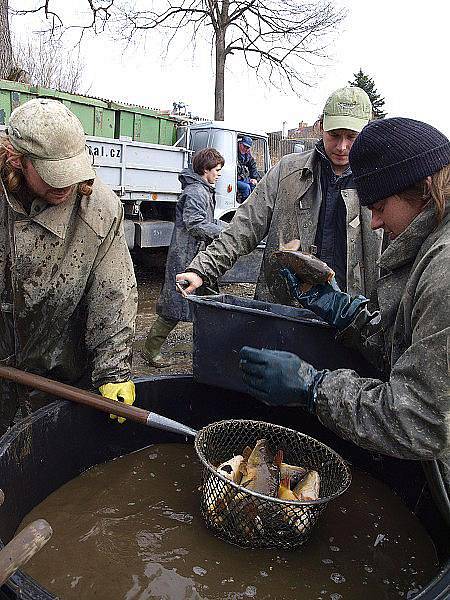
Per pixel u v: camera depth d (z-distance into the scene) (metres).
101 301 2.27
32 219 2.05
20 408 2.53
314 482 1.89
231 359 2.25
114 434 2.36
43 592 1.25
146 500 2.10
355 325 1.96
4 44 9.71
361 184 1.54
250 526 1.80
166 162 7.14
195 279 2.58
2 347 2.41
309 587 1.71
